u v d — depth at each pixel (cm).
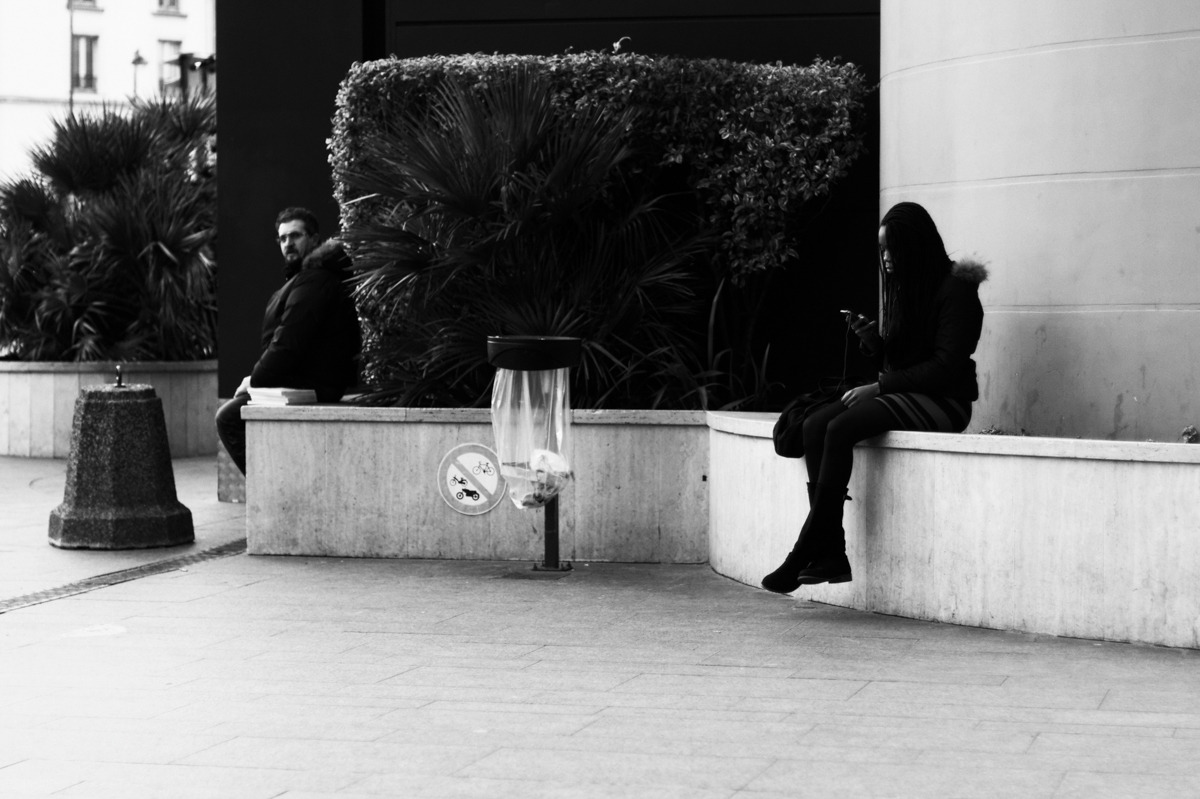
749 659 626
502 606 753
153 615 733
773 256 975
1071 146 748
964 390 712
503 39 1148
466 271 916
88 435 966
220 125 1190
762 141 965
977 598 684
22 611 745
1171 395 732
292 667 616
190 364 1619
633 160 970
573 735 505
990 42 774
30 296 1677
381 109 993
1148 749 484
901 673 597
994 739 497
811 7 1102
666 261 937
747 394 1030
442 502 907
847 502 734
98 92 5622
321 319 985
